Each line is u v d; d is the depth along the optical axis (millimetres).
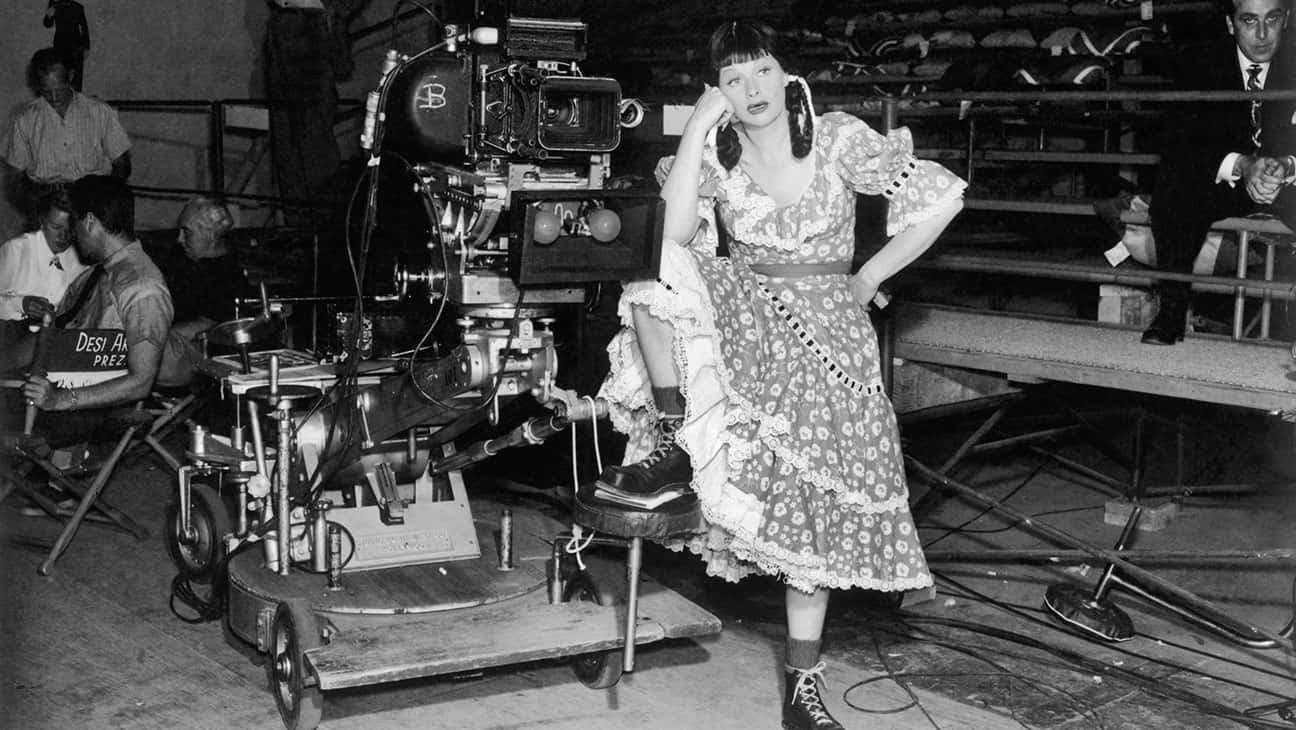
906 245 3367
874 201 5258
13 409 5312
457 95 3541
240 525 4328
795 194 3355
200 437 4211
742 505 3340
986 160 6773
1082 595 4500
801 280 3400
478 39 3449
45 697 3830
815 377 3352
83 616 4496
